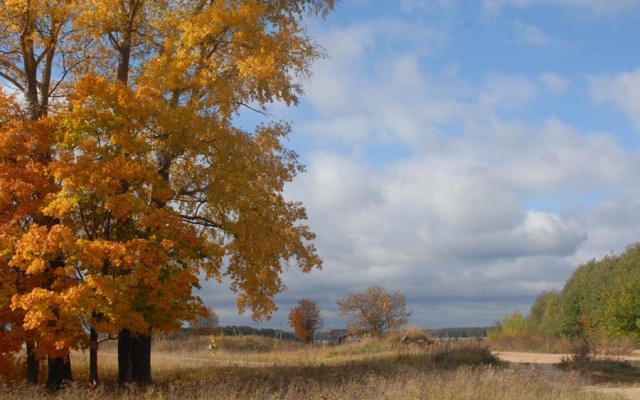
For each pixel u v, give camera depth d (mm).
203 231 19969
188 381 18359
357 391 14266
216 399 13914
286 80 19422
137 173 16547
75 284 16172
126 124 16828
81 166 15875
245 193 18547
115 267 16750
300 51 19703
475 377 16438
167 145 17844
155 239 16688
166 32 19188
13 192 16266
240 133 18875
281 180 19312
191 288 17219
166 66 18359
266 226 19062
